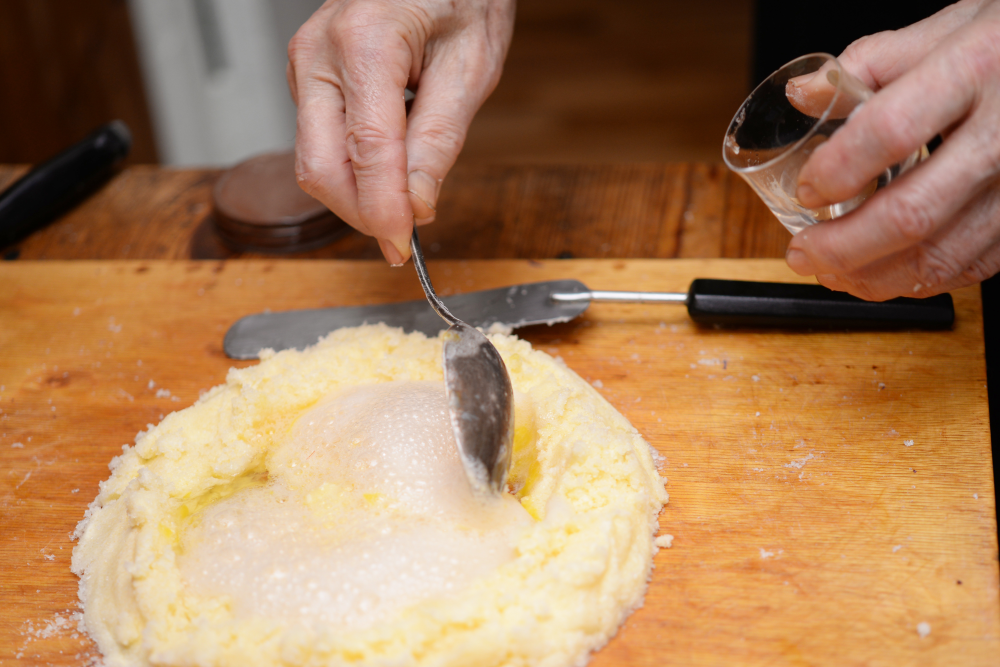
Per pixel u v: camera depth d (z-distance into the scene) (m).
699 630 0.49
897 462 0.54
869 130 0.46
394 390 0.55
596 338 0.61
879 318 0.58
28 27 0.97
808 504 0.52
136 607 0.49
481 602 0.48
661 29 1.86
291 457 0.54
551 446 0.54
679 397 0.57
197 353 0.62
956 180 0.47
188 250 0.70
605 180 0.72
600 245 0.67
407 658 0.46
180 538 0.51
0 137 0.93
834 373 0.58
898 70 0.53
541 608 0.47
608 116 1.64
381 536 0.49
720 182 0.71
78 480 0.56
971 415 0.55
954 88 0.46
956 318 0.59
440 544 0.49
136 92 1.20
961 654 0.47
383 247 0.56
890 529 0.51
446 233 0.69
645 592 0.50
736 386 0.58
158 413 0.59
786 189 0.49
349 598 0.48
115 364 0.62
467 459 0.49
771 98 0.51
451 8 0.57
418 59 0.57
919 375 0.57
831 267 0.50
